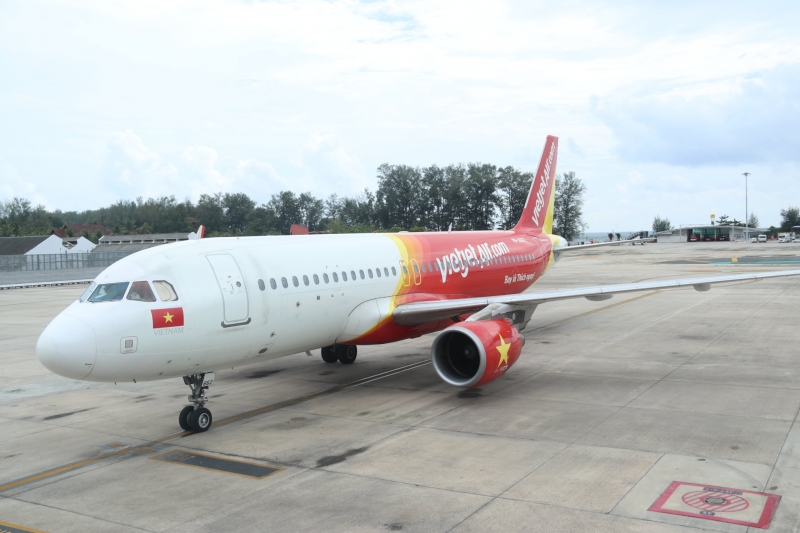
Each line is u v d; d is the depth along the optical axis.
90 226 167.62
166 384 17.55
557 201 134.50
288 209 163.75
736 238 149.38
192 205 174.12
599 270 55.84
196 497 9.61
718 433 11.77
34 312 34.19
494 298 17.09
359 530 8.30
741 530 7.94
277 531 8.35
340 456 11.19
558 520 8.34
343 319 15.98
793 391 14.73
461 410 13.92
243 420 13.73
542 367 18.16
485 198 128.25
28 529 8.70
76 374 11.48
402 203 131.12
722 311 29.11
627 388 15.45
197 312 12.56
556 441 11.58
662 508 8.61
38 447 12.29
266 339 14.02
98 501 9.59
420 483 9.80
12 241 89.81
